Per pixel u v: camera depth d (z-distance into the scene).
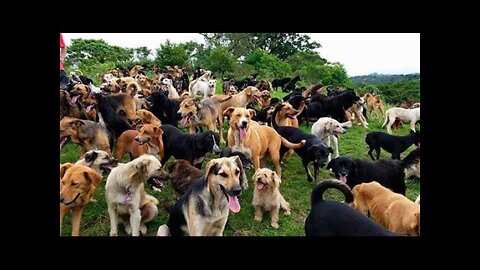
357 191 2.69
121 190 2.41
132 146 3.29
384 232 2.05
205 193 2.26
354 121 5.79
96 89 4.98
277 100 5.39
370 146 4.14
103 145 3.26
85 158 2.69
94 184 2.38
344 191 2.24
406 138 4.01
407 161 3.31
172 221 2.42
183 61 8.63
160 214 2.83
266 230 2.82
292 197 3.33
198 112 4.34
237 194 2.19
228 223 2.84
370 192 2.61
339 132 4.22
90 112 3.73
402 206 2.39
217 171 2.23
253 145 3.38
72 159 3.44
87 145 3.21
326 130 4.22
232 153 3.21
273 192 2.83
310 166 3.99
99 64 7.80
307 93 6.61
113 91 4.70
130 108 4.05
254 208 3.00
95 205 2.88
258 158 3.44
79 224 2.48
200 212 2.25
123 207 2.45
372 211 2.55
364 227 2.06
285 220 2.96
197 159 3.28
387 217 2.44
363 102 5.73
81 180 2.33
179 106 4.43
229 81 7.47
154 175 2.41
